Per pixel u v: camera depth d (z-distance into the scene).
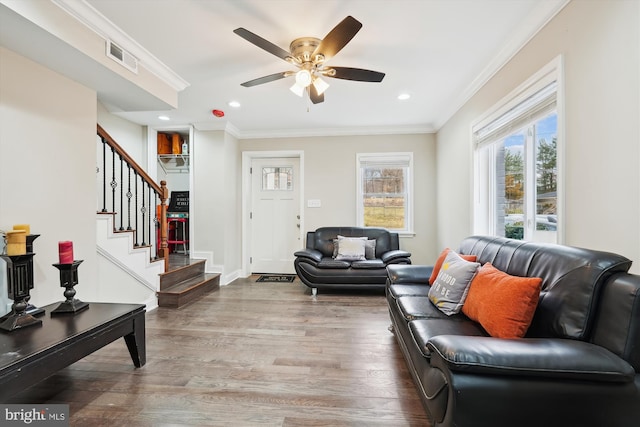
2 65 1.81
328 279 3.73
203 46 2.27
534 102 2.11
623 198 1.38
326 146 4.72
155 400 1.64
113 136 3.95
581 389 0.92
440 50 2.37
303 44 2.17
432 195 4.51
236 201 4.80
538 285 1.33
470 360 0.96
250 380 1.83
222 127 4.34
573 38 1.67
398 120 4.17
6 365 1.26
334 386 1.78
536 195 2.27
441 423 1.05
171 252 5.18
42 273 2.04
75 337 1.55
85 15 1.83
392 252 3.89
